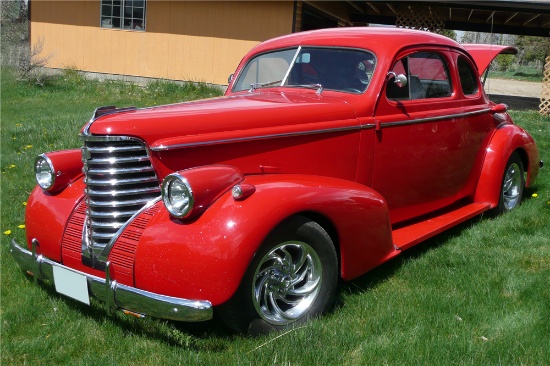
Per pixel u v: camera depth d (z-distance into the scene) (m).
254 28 15.02
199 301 2.82
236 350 3.00
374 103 4.11
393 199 4.40
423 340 3.10
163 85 15.42
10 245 3.65
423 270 4.16
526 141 5.82
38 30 16.89
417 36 4.61
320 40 4.55
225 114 3.42
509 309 3.51
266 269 3.13
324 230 3.30
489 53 5.84
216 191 3.01
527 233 5.04
